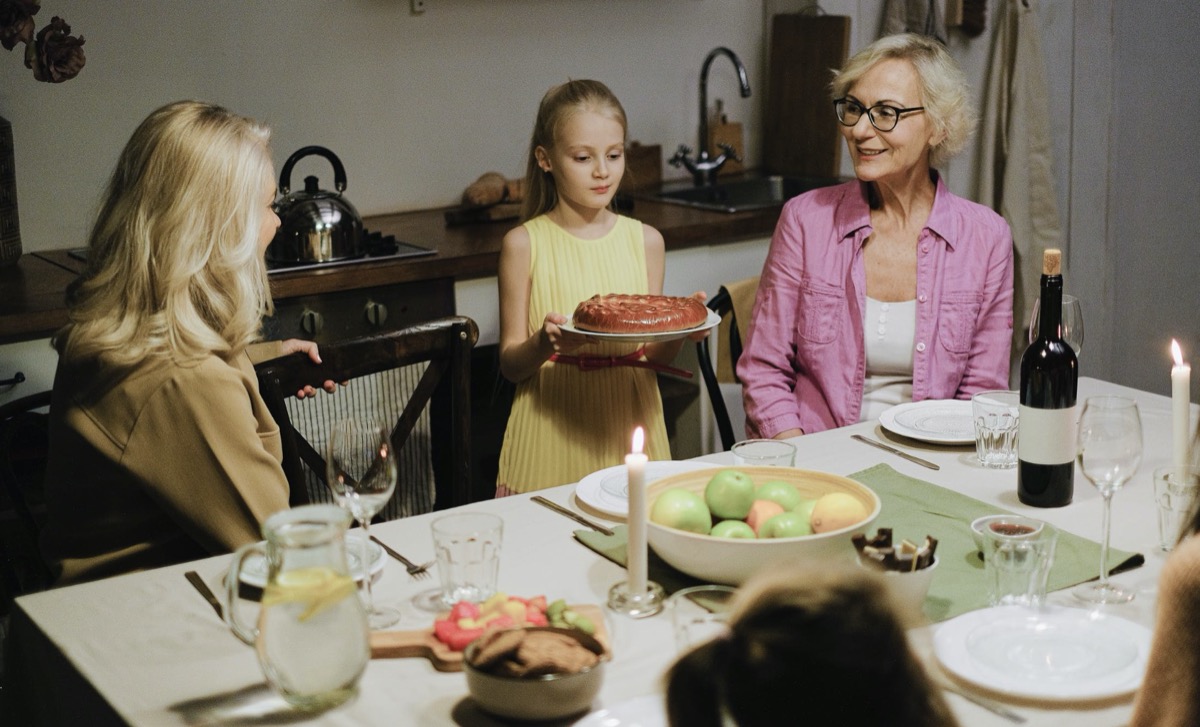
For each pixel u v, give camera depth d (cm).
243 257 165
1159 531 147
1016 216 343
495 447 307
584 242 236
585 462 232
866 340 225
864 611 61
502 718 107
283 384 179
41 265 288
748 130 407
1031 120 339
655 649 120
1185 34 360
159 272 159
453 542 129
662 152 391
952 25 343
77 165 306
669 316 194
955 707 108
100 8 301
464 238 311
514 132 362
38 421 189
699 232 320
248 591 137
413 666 119
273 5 320
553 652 107
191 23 312
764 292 235
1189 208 373
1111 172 366
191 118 164
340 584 105
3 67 293
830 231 228
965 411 199
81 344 159
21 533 249
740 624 62
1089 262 370
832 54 372
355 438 130
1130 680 109
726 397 302
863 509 131
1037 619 121
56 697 128
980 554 142
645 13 377
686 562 131
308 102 330
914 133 215
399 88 341
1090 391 213
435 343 193
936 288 220
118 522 162
